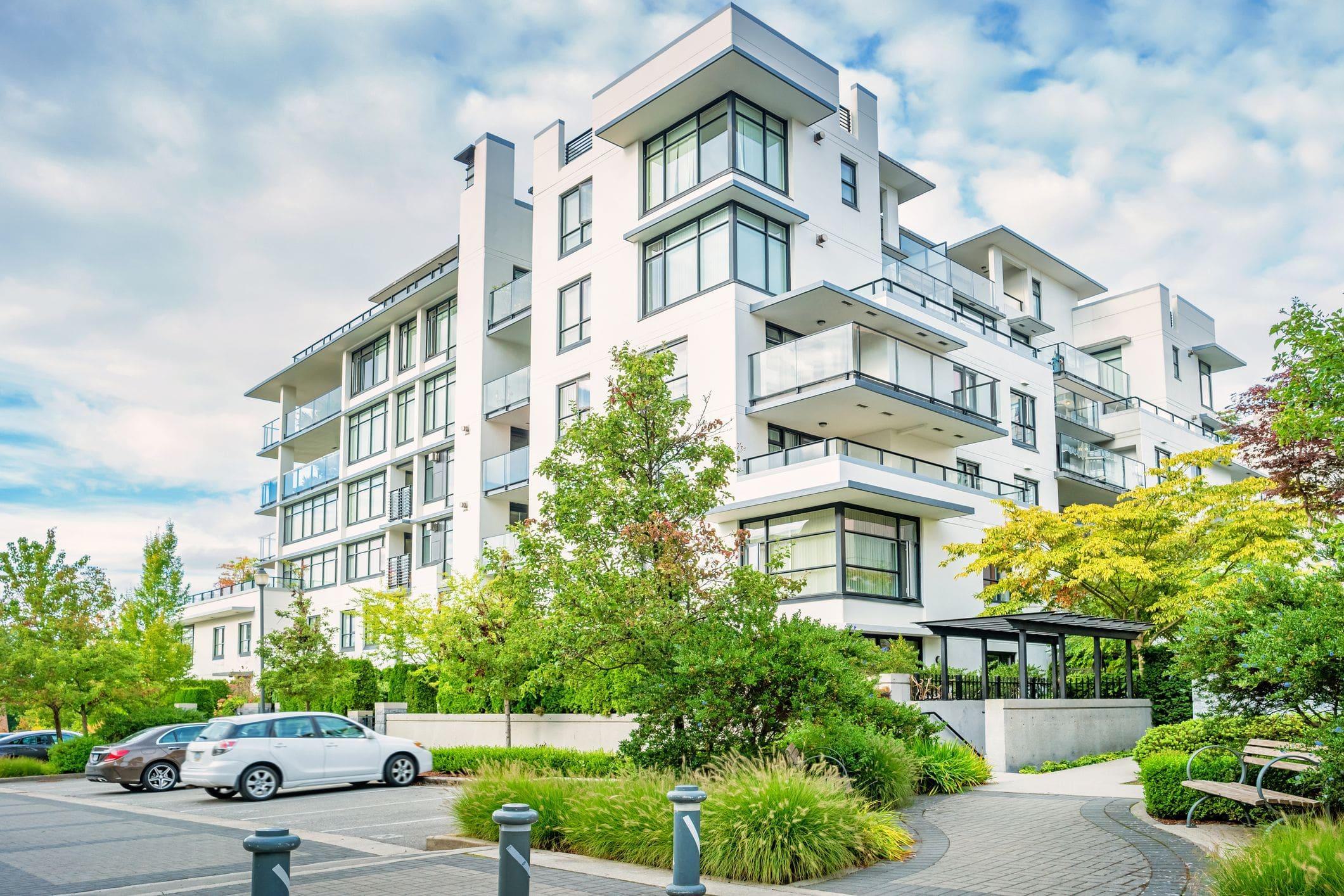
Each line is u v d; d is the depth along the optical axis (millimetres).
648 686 13391
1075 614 19141
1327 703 10234
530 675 17453
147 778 21125
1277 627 9883
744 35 26141
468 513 33469
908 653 22969
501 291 33875
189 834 13898
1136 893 8461
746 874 9312
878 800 12945
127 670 30062
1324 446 14984
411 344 39594
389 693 29969
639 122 27688
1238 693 10750
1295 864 6871
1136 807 12727
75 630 30469
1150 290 43000
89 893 9648
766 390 25469
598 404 28406
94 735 28453
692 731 13031
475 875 9797
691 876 8055
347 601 41031
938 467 28375
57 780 25734
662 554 14656
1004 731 18094
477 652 22141
